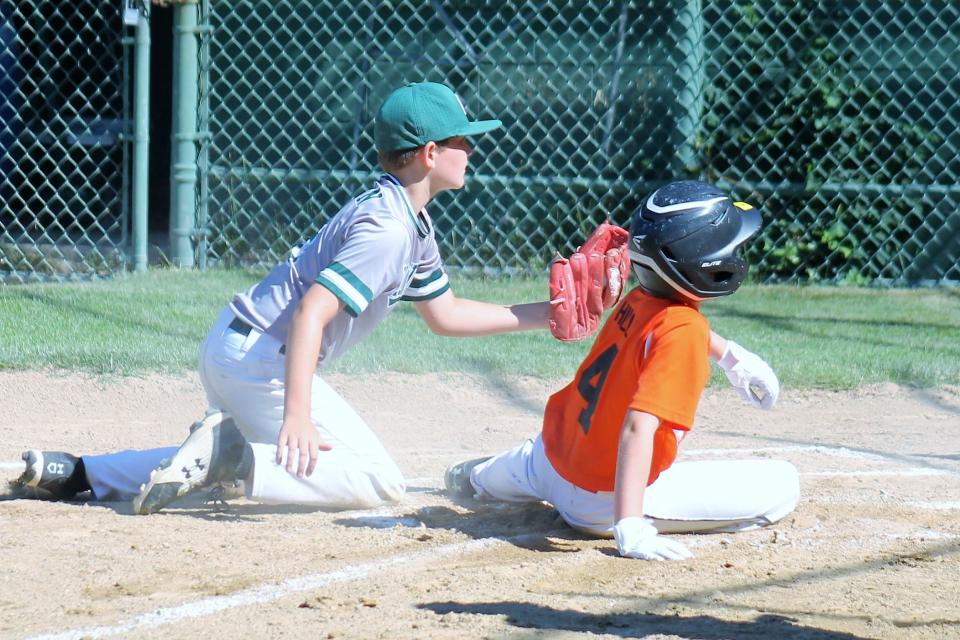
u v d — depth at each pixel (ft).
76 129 117.08
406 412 64.13
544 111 105.50
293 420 39.14
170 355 70.90
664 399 37.93
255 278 99.14
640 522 38.52
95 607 33.50
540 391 68.85
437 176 42.52
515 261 104.94
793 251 103.96
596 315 44.65
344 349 43.86
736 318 88.63
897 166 103.24
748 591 35.60
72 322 79.66
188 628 31.89
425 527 42.88
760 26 101.35
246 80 106.22
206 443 42.88
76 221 105.91
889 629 32.22
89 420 60.85
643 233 38.86
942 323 88.53
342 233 41.81
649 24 102.83
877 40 101.09
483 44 107.24
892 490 49.60
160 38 116.57
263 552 39.27
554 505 43.19
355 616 32.81
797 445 58.18
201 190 103.60
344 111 107.76
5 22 111.34
